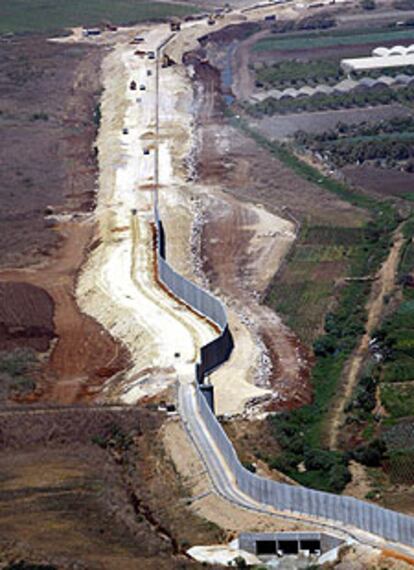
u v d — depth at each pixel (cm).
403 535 17888
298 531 18412
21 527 18725
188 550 18400
